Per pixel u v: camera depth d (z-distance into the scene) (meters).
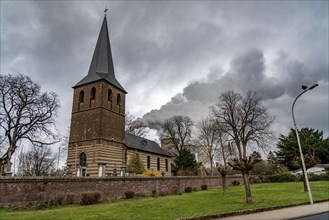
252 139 45.44
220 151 58.31
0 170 27.47
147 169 41.56
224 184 25.59
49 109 32.94
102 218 12.67
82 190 19.64
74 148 35.41
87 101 36.72
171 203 18.34
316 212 13.11
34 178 16.95
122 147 38.09
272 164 65.31
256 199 19.58
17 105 30.31
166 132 62.53
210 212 13.78
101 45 41.97
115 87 39.47
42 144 32.53
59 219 12.41
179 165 52.19
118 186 22.47
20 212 14.73
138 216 13.19
